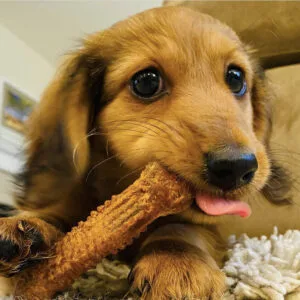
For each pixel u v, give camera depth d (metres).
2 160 0.43
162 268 0.11
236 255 0.15
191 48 0.15
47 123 0.16
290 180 0.20
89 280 0.13
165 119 0.14
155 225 0.15
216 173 0.11
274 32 0.27
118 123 0.15
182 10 0.17
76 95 0.16
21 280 0.12
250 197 0.13
